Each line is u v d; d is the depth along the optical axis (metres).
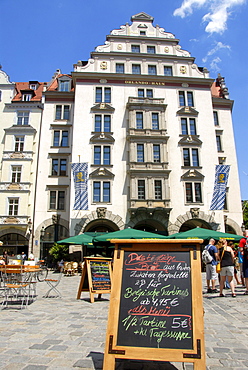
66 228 27.70
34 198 28.19
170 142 28.55
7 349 4.77
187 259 4.20
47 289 12.88
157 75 29.84
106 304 9.09
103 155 27.67
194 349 3.59
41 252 26.98
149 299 4.00
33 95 32.09
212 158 28.69
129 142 27.69
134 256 4.32
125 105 29.09
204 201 27.44
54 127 29.91
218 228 26.81
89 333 5.70
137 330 3.80
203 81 30.48
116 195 26.72
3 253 27.06
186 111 29.56
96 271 9.98
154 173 26.91
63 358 4.38
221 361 4.31
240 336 5.58
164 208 25.80
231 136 31.97
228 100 32.66
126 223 26.14
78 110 28.53
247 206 37.50
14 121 30.14
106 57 30.31
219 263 11.30
